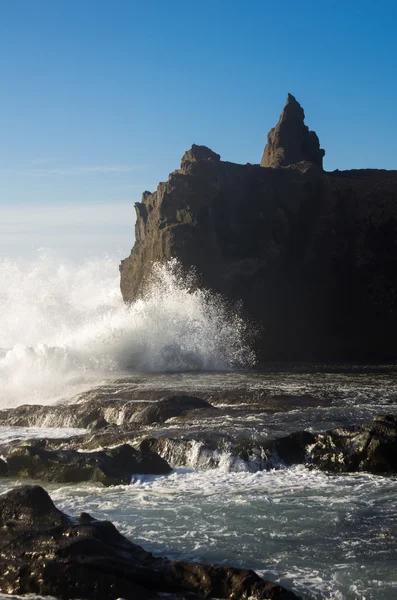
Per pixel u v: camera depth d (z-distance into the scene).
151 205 47.44
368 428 15.25
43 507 10.37
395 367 32.38
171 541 10.84
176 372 33.22
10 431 21.36
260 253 42.00
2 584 9.16
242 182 43.19
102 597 8.74
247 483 14.23
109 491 14.09
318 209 43.88
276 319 41.59
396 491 13.23
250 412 19.47
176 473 15.29
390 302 41.66
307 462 15.28
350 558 9.97
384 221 42.88
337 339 42.25
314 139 51.19
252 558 10.08
